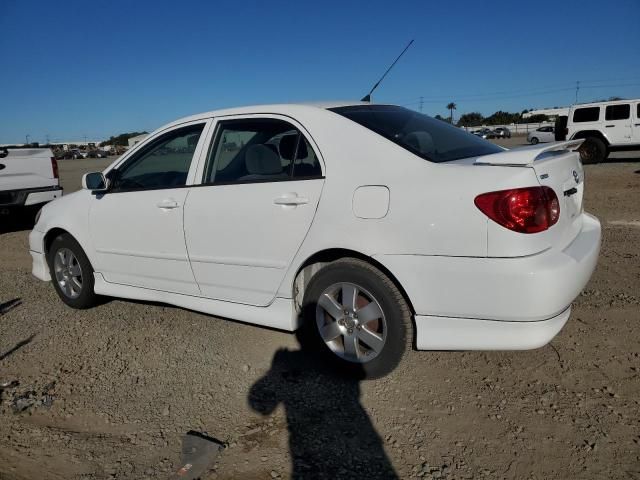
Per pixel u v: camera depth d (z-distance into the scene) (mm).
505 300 2568
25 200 8234
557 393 2924
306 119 3271
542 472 2328
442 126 3639
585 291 4414
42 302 4945
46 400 3131
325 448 2562
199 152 3686
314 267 3314
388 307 2934
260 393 3102
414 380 3145
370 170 2949
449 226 2645
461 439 2580
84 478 2438
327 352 3219
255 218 3279
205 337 3938
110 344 3902
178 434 2742
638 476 2277
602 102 16609
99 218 4191
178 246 3717
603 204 8867
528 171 2582
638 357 3262
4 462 2580
